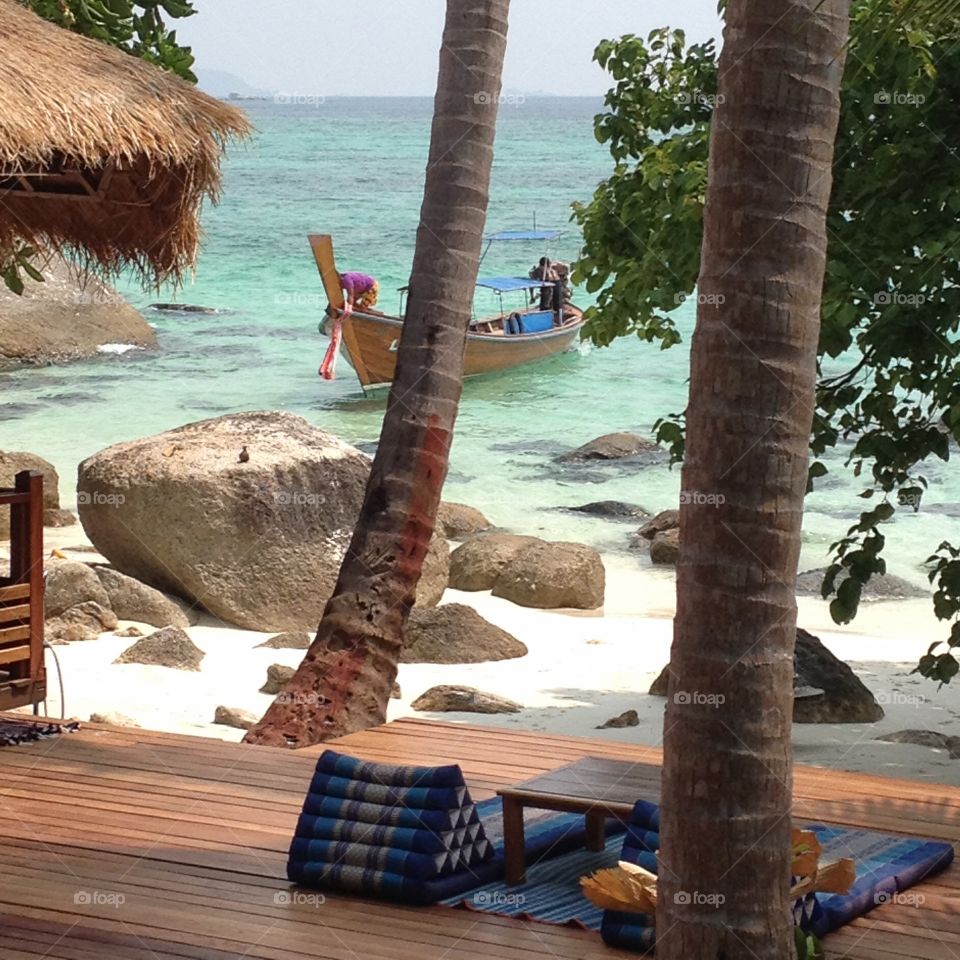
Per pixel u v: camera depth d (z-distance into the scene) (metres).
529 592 14.66
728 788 4.29
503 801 6.12
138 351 34.03
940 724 10.80
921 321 8.83
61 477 20.66
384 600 9.45
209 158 8.42
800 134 4.04
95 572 13.33
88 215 9.12
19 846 6.54
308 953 5.35
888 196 8.93
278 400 28.52
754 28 4.03
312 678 9.35
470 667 12.17
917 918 5.70
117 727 8.53
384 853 5.92
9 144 7.30
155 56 11.59
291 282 47.00
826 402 9.66
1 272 10.30
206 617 13.56
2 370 31.39
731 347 4.11
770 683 4.26
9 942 5.42
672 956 4.39
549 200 75.00
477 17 9.44
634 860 5.71
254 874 6.20
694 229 9.97
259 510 13.47
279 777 7.61
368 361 28.59
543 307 33.62
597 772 7.14
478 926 5.63
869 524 9.67
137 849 6.50
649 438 23.84
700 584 4.24
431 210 9.54
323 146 139.12
